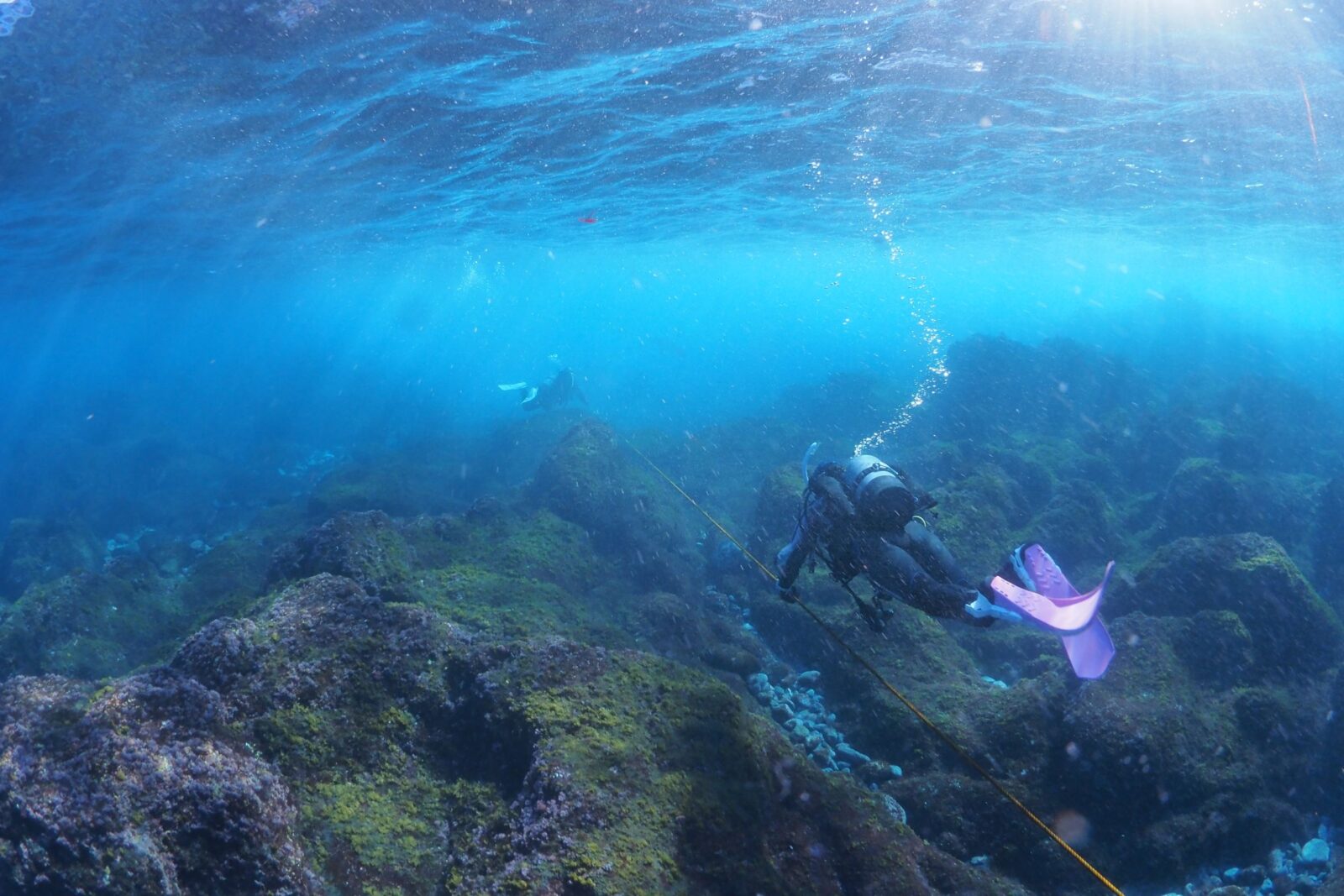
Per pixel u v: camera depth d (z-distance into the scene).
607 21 10.59
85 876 3.19
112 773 3.52
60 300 45.31
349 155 17.03
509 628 7.79
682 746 4.60
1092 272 72.38
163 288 47.09
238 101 12.73
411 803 4.51
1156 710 7.23
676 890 3.77
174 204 20.66
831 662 9.41
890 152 18.98
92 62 10.62
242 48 10.64
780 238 40.56
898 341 94.81
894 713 8.10
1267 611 8.71
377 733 4.81
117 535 23.05
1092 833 6.84
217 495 26.19
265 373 76.19
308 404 46.81
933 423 25.72
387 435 36.47
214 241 29.22
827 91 13.91
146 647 11.78
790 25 10.85
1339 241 33.75
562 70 12.45
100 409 50.56
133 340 121.38
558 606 8.84
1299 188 21.97
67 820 3.29
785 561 5.39
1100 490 14.47
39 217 20.28
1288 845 6.98
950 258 56.38
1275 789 7.36
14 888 3.20
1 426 55.50
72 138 13.65
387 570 8.27
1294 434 23.55
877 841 5.00
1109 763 6.91
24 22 9.33
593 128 16.34
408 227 30.42
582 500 13.65
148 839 3.37
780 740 5.42
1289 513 15.45
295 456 32.41
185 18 9.67
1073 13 10.30
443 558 10.05
